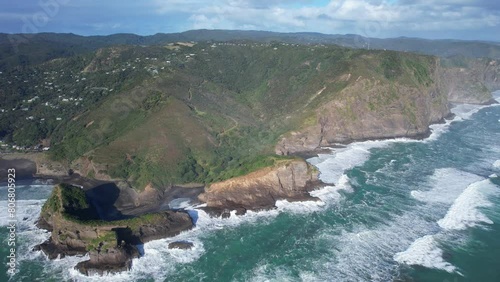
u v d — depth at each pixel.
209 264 71.88
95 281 67.62
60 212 78.44
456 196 95.44
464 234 78.19
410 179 106.81
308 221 85.62
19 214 90.56
